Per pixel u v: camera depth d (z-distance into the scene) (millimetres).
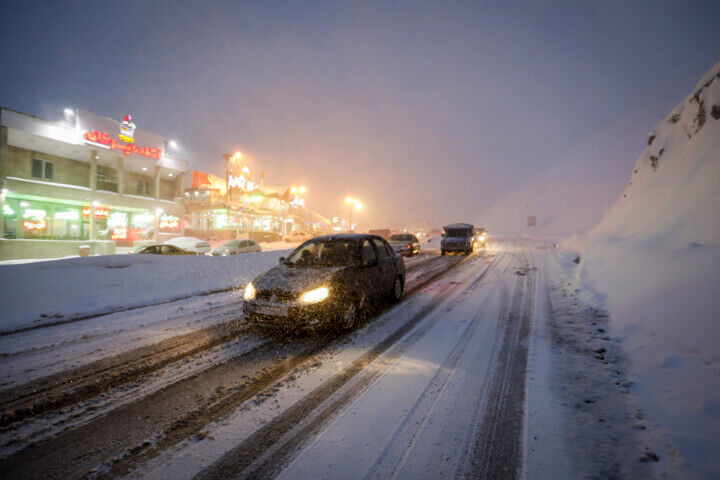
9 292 5074
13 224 20266
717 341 2961
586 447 2049
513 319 5102
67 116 21766
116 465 1936
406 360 3514
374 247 5812
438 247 24453
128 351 3799
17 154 20453
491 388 2859
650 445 2012
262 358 3611
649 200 12117
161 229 28156
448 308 5859
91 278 6152
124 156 24234
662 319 3842
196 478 1820
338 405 2609
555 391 2785
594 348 3754
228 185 39375
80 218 23672
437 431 2252
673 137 13641
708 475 1699
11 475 1843
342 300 4367
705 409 2281
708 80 11875
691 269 4613
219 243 31297
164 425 2361
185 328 4676
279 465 1926
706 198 7418
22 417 2455
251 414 2496
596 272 7781
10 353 3701
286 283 4297
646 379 2869
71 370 3285
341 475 1836
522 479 1791
